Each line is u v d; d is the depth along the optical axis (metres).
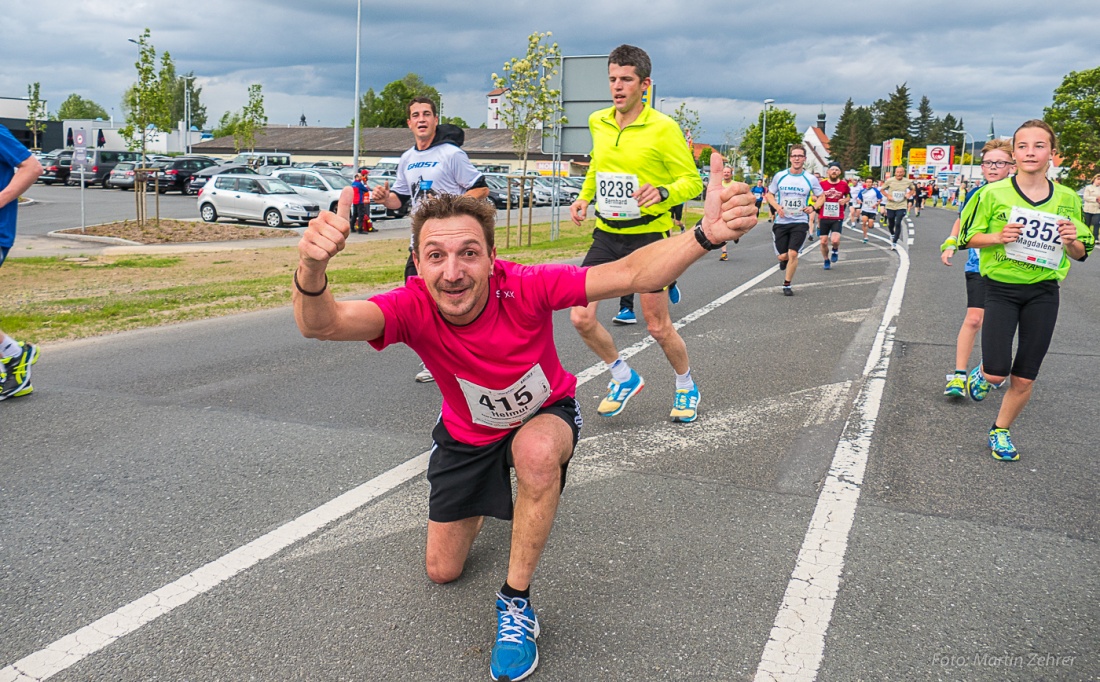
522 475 2.75
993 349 4.78
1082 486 4.41
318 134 79.25
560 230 27.61
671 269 2.59
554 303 2.76
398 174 6.62
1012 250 4.71
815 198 11.37
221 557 3.51
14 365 5.86
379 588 3.26
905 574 3.40
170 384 6.41
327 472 4.49
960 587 3.30
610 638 2.92
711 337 8.38
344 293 11.59
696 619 3.05
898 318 9.48
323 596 3.20
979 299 6.01
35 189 44.09
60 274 14.08
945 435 5.25
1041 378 6.83
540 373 2.90
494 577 3.35
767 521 3.91
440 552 3.19
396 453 4.81
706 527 3.83
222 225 25.38
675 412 5.49
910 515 3.99
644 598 3.20
